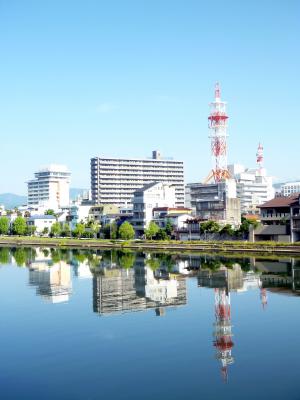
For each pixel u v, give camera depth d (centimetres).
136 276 10256
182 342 5256
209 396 3862
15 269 12069
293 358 4688
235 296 7662
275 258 13225
